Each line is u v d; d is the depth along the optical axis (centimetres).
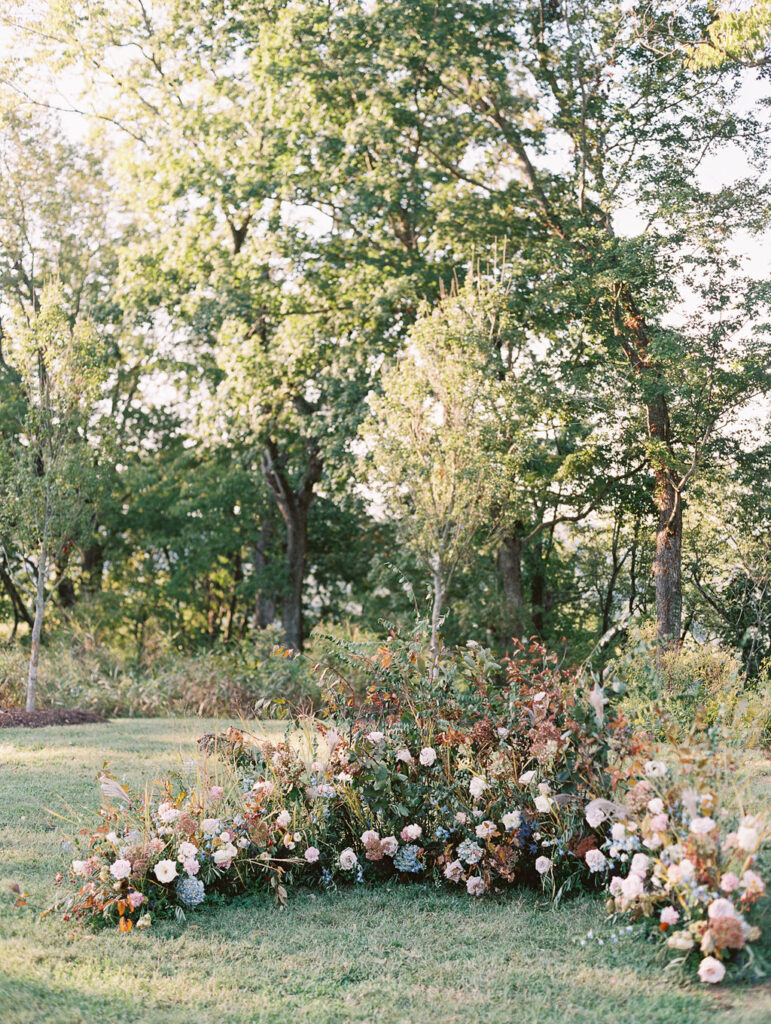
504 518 1675
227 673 1762
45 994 399
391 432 1455
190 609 2973
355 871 575
